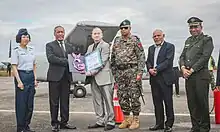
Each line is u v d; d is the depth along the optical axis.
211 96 11.01
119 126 5.63
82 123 6.24
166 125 5.27
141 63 5.38
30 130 5.25
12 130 5.57
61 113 5.59
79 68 5.52
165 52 5.23
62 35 5.46
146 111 7.83
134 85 5.41
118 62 5.42
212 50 4.77
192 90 4.91
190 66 4.86
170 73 5.24
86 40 11.00
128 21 5.42
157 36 5.30
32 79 5.11
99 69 5.50
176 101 9.79
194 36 4.94
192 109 4.98
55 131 5.38
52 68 5.39
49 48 5.35
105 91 5.54
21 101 5.02
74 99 10.57
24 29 5.07
